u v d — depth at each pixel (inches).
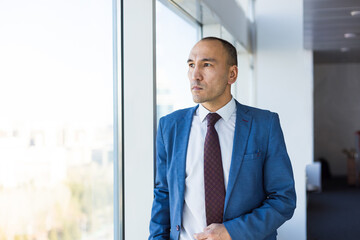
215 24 137.0
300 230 192.4
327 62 404.8
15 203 53.2
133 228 86.5
